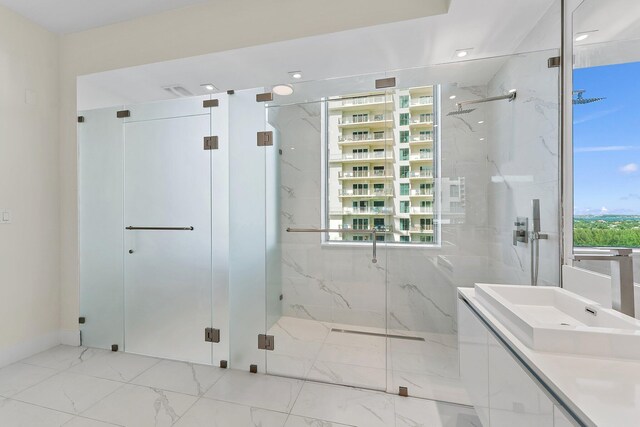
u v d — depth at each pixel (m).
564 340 0.94
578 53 1.56
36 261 2.47
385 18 1.91
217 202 2.34
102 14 2.37
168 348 2.43
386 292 2.21
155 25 2.38
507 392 1.08
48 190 2.56
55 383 2.04
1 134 2.25
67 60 2.62
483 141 2.06
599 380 0.79
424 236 2.19
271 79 2.69
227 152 2.32
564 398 0.72
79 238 2.62
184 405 1.82
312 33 2.05
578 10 1.55
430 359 2.09
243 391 1.97
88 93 2.71
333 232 2.33
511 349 1.04
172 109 2.43
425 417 1.73
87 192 2.61
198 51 2.28
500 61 1.92
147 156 2.49
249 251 2.27
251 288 2.27
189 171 2.40
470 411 1.78
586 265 1.50
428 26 1.92
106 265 2.57
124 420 1.68
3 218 2.26
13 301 2.32
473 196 2.09
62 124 2.64
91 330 2.61
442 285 2.15
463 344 1.65
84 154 2.62
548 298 1.47
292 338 2.25
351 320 2.30
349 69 2.51
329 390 1.99
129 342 2.52
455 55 2.28
